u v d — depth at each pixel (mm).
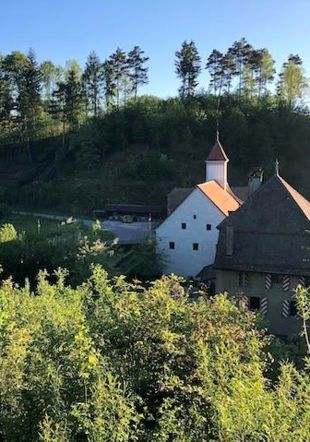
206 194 43281
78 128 111938
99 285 10492
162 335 8461
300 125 99750
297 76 121375
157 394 8188
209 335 8688
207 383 7297
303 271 29031
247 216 31656
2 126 119438
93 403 6980
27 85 116375
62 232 47219
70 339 8031
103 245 40938
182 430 7055
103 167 101625
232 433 6422
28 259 42062
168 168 95750
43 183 100562
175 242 44375
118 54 128375
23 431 7574
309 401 6723
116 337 8797
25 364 8414
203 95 123062
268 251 30312
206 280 36719
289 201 31328
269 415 6531
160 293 9383
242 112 105375
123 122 106812
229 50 127375
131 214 84188
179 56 125938
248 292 30609
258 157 97125
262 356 10648
